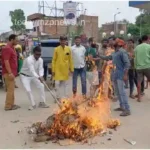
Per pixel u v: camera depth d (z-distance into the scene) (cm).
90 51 1171
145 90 1248
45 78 1428
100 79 1035
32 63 909
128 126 727
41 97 940
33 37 2931
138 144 604
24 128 723
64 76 1009
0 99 1105
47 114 855
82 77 1051
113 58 849
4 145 611
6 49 898
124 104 830
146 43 1012
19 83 1488
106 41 1102
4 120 802
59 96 1023
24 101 1054
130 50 1098
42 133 646
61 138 632
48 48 1439
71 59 1015
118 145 600
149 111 883
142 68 996
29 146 603
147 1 1123
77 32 3578
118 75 838
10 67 909
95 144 606
